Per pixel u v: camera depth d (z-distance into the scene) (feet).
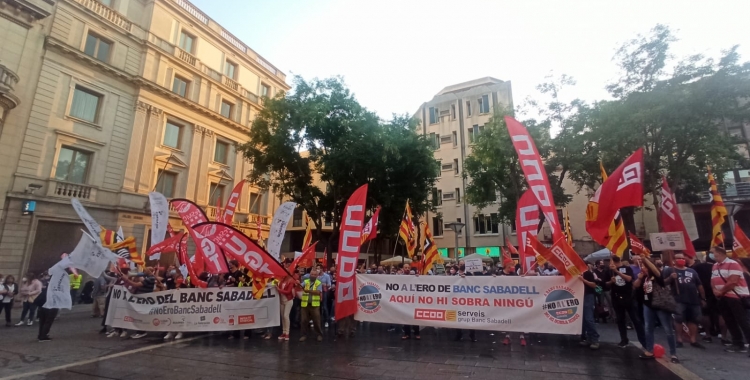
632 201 24.20
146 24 81.66
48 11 64.28
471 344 29.01
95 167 71.31
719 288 26.35
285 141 69.26
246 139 102.99
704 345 27.96
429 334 33.71
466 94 122.11
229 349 27.76
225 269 32.48
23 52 61.82
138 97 77.97
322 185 129.59
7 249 58.65
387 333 34.63
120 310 33.32
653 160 55.06
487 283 28.35
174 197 84.99
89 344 29.55
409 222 50.24
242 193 101.60
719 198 30.27
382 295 30.94
